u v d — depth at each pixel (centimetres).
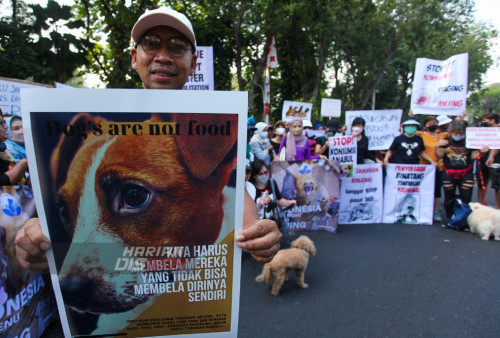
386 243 475
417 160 583
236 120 91
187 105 88
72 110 85
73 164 88
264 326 279
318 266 398
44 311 243
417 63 658
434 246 462
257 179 416
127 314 98
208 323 102
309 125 717
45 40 618
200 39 1434
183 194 93
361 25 1692
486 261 408
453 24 1838
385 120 691
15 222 205
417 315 293
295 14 1292
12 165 212
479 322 282
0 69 598
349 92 2539
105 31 1006
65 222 91
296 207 527
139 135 89
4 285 197
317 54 1870
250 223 106
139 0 985
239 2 1221
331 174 526
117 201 91
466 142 552
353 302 316
